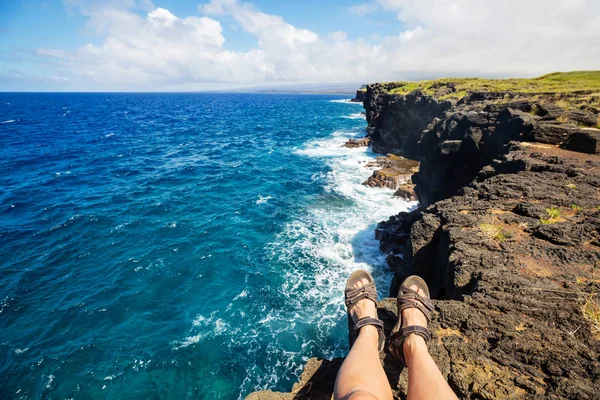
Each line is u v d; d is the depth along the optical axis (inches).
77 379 396.5
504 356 148.3
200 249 677.3
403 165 1273.4
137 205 917.2
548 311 170.4
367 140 1871.3
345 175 1228.5
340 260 628.1
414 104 1425.9
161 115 3946.9
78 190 1042.1
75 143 1891.0
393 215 776.9
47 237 724.7
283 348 434.6
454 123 727.7
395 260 587.5
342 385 99.1
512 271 211.2
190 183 1138.7
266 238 726.5
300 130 2581.2
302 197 991.6
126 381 394.3
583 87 1076.5
